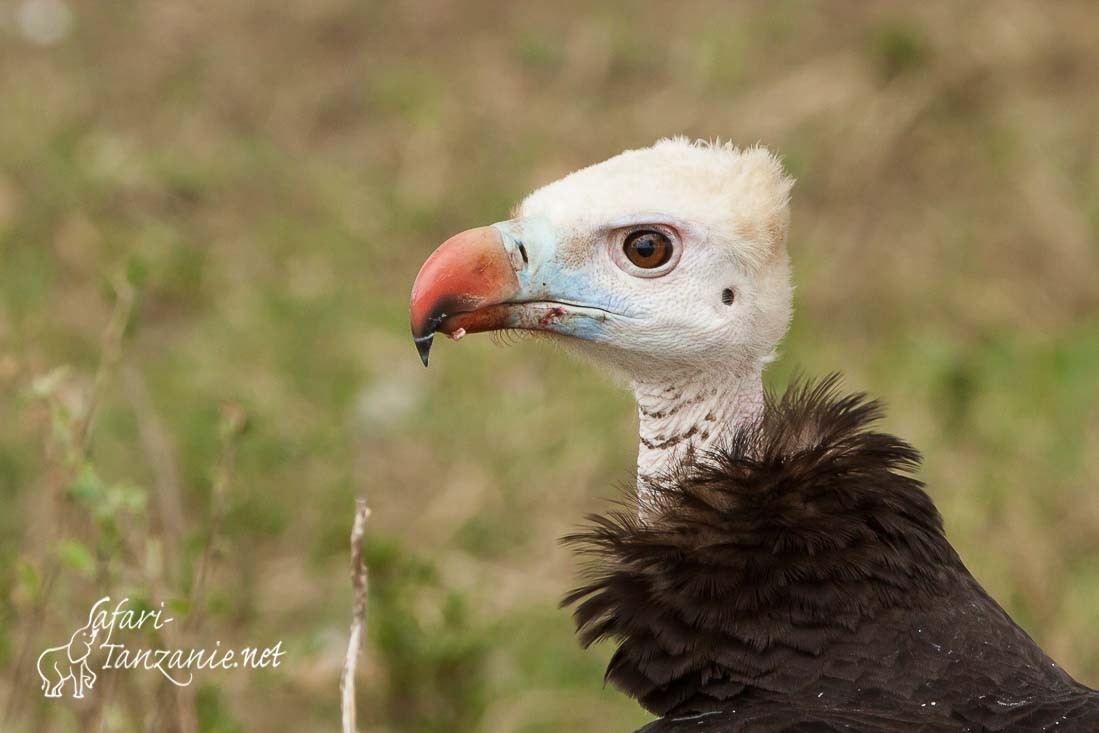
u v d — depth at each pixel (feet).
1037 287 46.55
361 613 20.62
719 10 59.31
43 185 51.11
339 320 45.91
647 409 22.13
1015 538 37.11
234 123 55.52
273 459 39.37
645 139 53.26
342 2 60.85
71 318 44.39
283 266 48.55
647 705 19.36
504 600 36.96
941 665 18.28
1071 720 17.38
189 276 47.37
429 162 52.42
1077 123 51.83
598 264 21.35
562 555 38.45
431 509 39.91
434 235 50.03
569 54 57.41
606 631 19.65
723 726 17.54
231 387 42.34
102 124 54.80
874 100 52.65
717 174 21.31
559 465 40.81
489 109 55.16
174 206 51.24
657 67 56.80
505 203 50.31
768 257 21.34
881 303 46.09
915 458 19.94
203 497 37.14
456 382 43.60
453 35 59.47
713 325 21.33
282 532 38.14
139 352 44.78
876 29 55.77
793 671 18.37
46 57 58.29
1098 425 40.78
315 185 52.03
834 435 19.79
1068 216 48.21
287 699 32.58
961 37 54.80
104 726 24.61
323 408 42.55
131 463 38.45
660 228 21.17
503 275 21.18
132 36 59.47
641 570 19.45
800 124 52.65
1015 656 18.74
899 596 18.74
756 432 20.25
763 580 18.75
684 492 19.54
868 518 19.15
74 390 33.47
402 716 30.30
